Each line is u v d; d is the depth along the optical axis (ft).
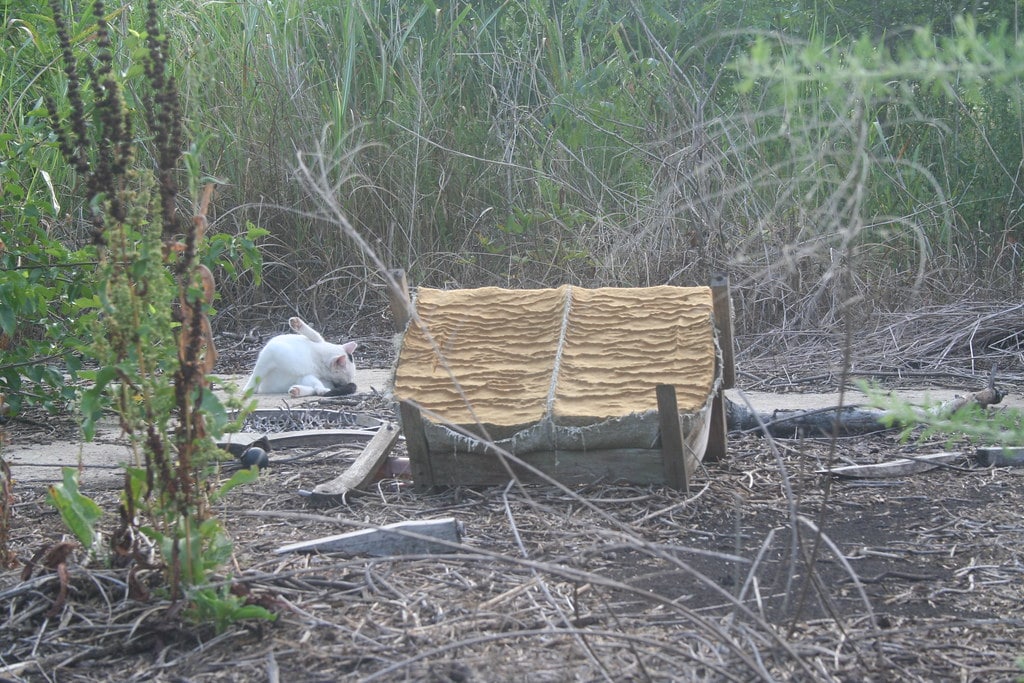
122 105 13.03
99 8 12.73
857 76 8.25
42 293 22.52
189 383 12.21
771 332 33.19
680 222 33.12
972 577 14.20
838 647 11.73
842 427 22.38
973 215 36.99
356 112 40.27
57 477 19.60
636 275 33.24
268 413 24.66
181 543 12.62
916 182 35.29
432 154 39.73
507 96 40.73
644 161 35.96
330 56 41.70
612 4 44.98
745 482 18.62
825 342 33.04
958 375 29.01
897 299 34.83
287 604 12.52
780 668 10.94
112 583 13.00
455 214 39.68
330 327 38.01
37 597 12.97
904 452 20.75
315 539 15.30
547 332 18.51
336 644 11.85
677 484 17.39
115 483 19.10
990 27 32.48
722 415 19.33
